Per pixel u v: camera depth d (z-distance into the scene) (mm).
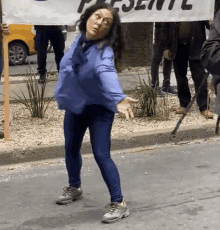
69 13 5551
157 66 7883
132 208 4055
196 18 6371
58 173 5059
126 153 5781
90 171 5121
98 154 3723
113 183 3752
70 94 3684
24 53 13734
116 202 3781
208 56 3629
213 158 5531
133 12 5961
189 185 4633
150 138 6055
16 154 5348
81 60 3551
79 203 4219
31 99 6961
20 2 5379
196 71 6758
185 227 3637
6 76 5578
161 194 4398
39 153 5453
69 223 3766
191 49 6707
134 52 11188
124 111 3332
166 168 5191
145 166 5277
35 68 12805
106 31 3545
